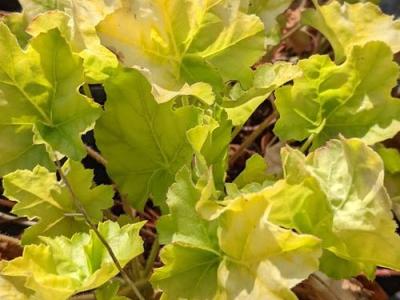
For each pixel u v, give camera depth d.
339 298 0.34
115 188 0.39
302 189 0.27
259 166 0.30
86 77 0.32
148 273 0.33
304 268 0.24
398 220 0.35
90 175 0.30
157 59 0.30
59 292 0.26
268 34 0.38
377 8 0.35
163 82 0.30
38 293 0.26
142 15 0.29
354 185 0.27
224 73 0.31
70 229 0.31
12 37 0.29
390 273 0.37
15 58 0.29
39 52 0.29
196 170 0.28
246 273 0.25
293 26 0.46
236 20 0.31
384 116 0.33
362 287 0.35
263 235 0.24
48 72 0.30
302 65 0.32
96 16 0.31
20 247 0.35
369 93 0.33
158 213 0.38
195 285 0.26
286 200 0.27
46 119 0.30
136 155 0.31
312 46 0.47
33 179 0.29
